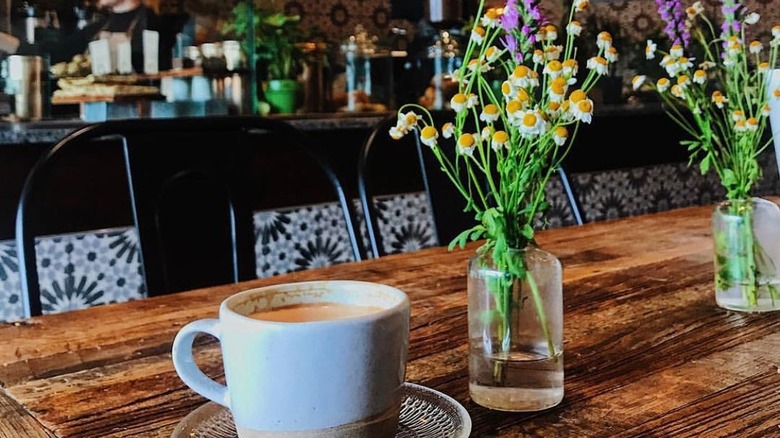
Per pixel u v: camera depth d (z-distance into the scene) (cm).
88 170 203
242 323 48
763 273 86
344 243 252
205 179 129
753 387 64
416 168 260
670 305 90
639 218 158
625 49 361
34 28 213
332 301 56
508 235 61
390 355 49
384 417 49
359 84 278
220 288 105
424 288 102
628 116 321
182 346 53
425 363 72
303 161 237
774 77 89
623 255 119
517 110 58
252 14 245
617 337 78
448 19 288
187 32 234
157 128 125
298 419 47
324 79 274
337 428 48
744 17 96
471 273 63
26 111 211
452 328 83
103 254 209
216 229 131
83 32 221
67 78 217
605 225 149
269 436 48
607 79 332
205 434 55
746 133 85
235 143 133
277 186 233
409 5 319
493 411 60
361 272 112
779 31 88
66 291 203
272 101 260
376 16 312
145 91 225
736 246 86
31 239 111
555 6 248
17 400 64
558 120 61
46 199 195
